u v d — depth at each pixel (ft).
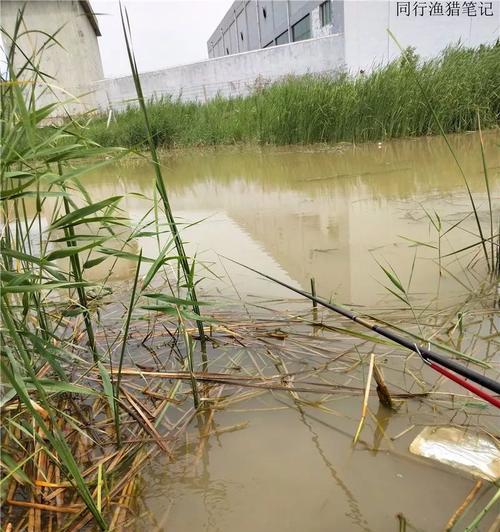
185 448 2.90
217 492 2.54
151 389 3.59
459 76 18.11
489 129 17.58
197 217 8.88
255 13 67.31
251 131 20.92
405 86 17.65
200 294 5.36
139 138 21.89
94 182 15.24
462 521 2.22
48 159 3.02
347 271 5.65
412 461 2.64
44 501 2.56
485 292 4.74
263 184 11.77
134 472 2.72
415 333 4.07
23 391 2.17
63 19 36.58
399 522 2.26
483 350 3.69
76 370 3.76
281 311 4.80
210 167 15.92
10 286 2.53
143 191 12.41
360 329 4.30
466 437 2.76
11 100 2.75
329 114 18.22
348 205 8.71
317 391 3.37
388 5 29.30
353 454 2.74
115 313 5.01
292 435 2.95
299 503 2.42
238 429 3.05
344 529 2.25
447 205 7.98
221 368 3.82
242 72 34.60
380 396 3.13
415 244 6.31
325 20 40.34
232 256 6.50
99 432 3.12
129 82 38.14
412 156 13.56
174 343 4.25
